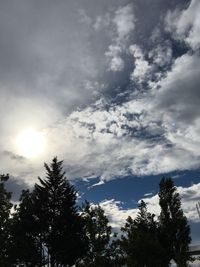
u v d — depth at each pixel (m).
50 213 42.78
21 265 40.69
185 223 45.94
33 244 41.16
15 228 40.47
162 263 38.75
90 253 39.59
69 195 44.56
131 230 42.69
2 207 38.31
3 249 37.69
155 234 44.59
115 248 39.50
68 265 42.69
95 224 40.06
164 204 47.78
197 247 47.41
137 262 37.19
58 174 46.47
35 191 45.12
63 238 40.41
